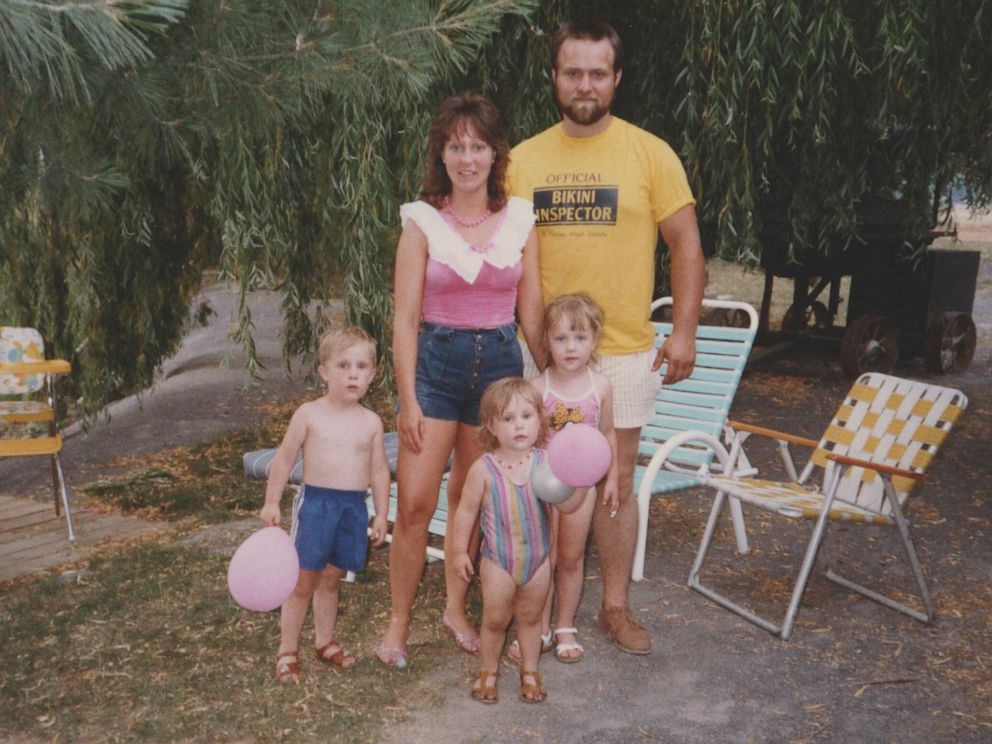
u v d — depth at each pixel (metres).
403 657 3.60
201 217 7.26
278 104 3.45
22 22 2.05
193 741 3.06
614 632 3.81
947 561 4.86
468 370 3.37
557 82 3.47
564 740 3.12
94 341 7.07
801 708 3.35
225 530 5.19
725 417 4.91
